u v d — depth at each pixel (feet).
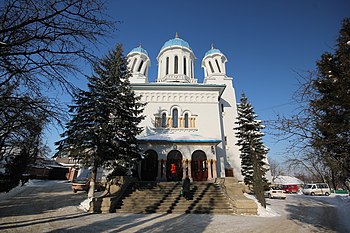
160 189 56.03
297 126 24.38
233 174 90.27
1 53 18.95
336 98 22.67
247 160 76.18
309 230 33.60
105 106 56.34
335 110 23.25
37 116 23.58
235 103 107.04
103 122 55.01
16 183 73.51
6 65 20.26
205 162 76.89
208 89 95.81
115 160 58.54
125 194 52.85
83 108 53.93
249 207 45.80
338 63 24.56
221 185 58.08
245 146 78.43
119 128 59.98
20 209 44.27
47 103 22.52
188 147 77.77
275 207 60.95
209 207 47.26
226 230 30.96
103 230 29.43
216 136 88.63
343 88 22.35
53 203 51.72
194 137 82.02
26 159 75.46
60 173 156.56
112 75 60.29
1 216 37.04
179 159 77.15
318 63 25.43
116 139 57.98
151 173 75.31
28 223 32.48
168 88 95.30
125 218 38.17
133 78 109.60
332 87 23.27
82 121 53.16
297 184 175.73
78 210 44.91
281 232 31.60
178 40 126.00
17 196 62.64
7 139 40.11
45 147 87.86
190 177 73.51
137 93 94.38
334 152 24.18
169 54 121.80
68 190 77.41
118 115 60.39
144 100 93.50
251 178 73.82
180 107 93.15
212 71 124.06
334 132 22.50
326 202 77.71
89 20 20.61
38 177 145.59
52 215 39.27
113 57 63.46
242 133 79.77
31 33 20.29
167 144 77.92
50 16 19.51
